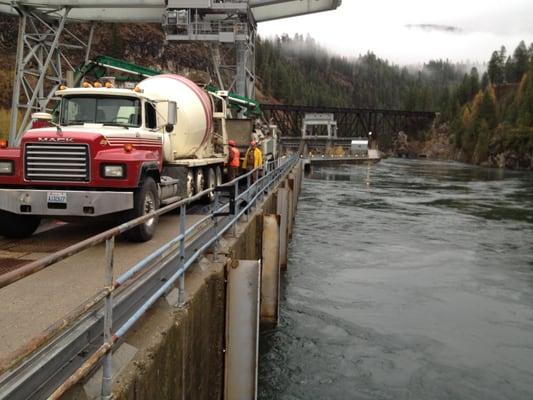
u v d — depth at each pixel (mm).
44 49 32531
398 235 25484
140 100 10359
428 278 17703
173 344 5469
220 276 7879
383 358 11477
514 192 50031
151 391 4727
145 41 109125
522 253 21688
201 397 6898
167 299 6289
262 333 12727
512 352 11883
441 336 12703
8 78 64875
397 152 194000
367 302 15086
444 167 109812
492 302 15273
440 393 10055
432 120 193625
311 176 71875
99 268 7332
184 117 13438
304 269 18625
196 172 14203
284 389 10078
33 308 5664
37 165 8500
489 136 137250
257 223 13586
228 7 33281
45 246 8883
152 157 9695
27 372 3850
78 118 10188
